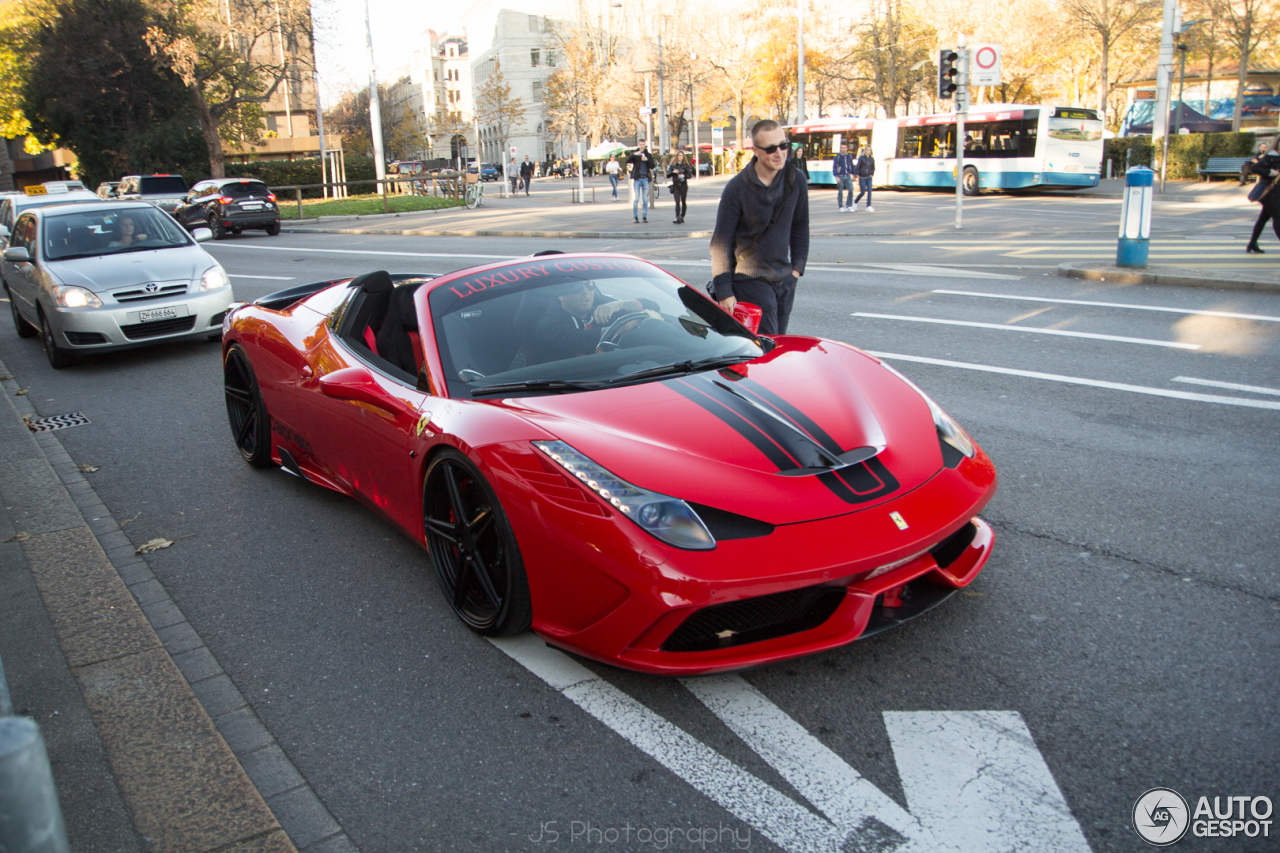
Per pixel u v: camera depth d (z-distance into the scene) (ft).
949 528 8.46
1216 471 13.62
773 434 8.95
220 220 75.82
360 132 289.94
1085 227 51.78
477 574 9.56
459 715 8.53
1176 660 8.67
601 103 189.16
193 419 20.01
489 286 11.92
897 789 7.14
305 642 10.08
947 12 138.00
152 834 7.06
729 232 15.76
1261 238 44.01
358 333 13.09
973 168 92.43
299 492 14.98
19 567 12.17
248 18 118.11
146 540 13.28
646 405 9.46
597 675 9.05
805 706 8.31
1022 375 19.89
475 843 6.86
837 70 172.14
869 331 25.25
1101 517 12.16
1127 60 152.87
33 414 21.21
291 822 7.22
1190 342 22.17
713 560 7.66
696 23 180.86
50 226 28.40
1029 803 6.89
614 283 12.34
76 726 8.52
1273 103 162.50
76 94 132.16
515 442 8.93
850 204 71.46
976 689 8.39
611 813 7.09
